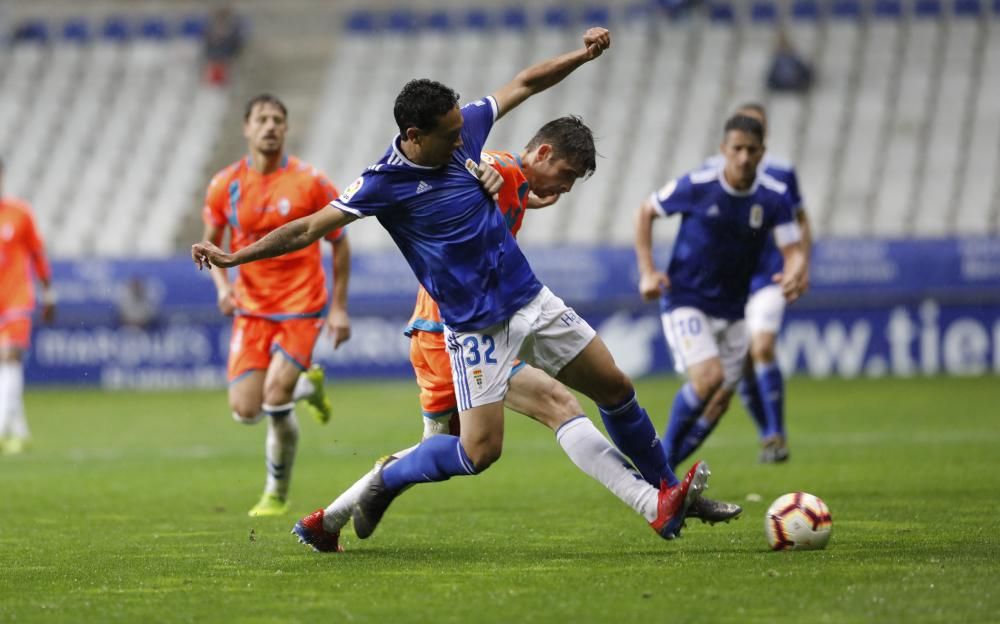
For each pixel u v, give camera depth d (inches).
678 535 761.0
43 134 3853.3
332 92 3887.8
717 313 1183.6
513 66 3833.7
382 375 3011.8
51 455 1699.1
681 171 3486.7
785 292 1172.5
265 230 1119.6
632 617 580.7
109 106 3912.4
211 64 3932.1
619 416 788.6
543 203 848.9
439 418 843.4
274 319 1096.2
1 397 1814.7
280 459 1088.8
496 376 753.0
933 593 620.4
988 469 1305.4
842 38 3754.9
